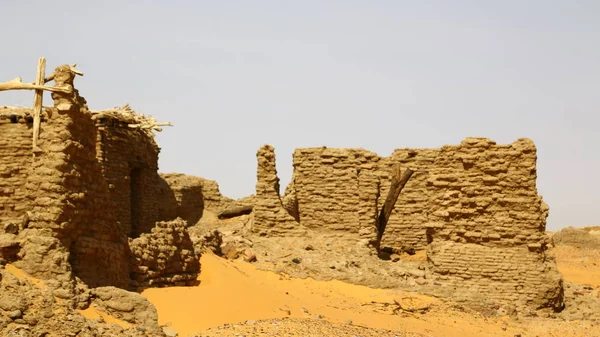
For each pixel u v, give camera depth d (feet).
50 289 74.28
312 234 134.82
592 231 243.19
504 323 113.60
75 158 82.38
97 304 77.15
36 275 76.33
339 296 112.98
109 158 126.31
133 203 140.56
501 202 127.44
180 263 97.60
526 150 127.54
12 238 78.07
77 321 70.85
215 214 177.37
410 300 115.03
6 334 67.31
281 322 88.38
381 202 145.69
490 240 127.03
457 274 126.21
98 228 84.94
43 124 84.84
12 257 76.95
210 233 116.67
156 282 92.89
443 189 129.49
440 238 128.57
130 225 133.18
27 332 68.33
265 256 123.34
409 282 122.62
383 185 146.20
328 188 138.82
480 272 125.80
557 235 240.32
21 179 104.73
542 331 111.75
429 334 98.58
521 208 127.03
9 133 105.70
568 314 125.70
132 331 74.13
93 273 82.69
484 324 110.93
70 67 84.89
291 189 147.84
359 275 120.16
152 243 94.22
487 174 128.26
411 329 100.12
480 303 118.93
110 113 126.41
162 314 85.76
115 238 88.12
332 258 125.29
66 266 77.56
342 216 137.69
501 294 124.98
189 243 101.40
